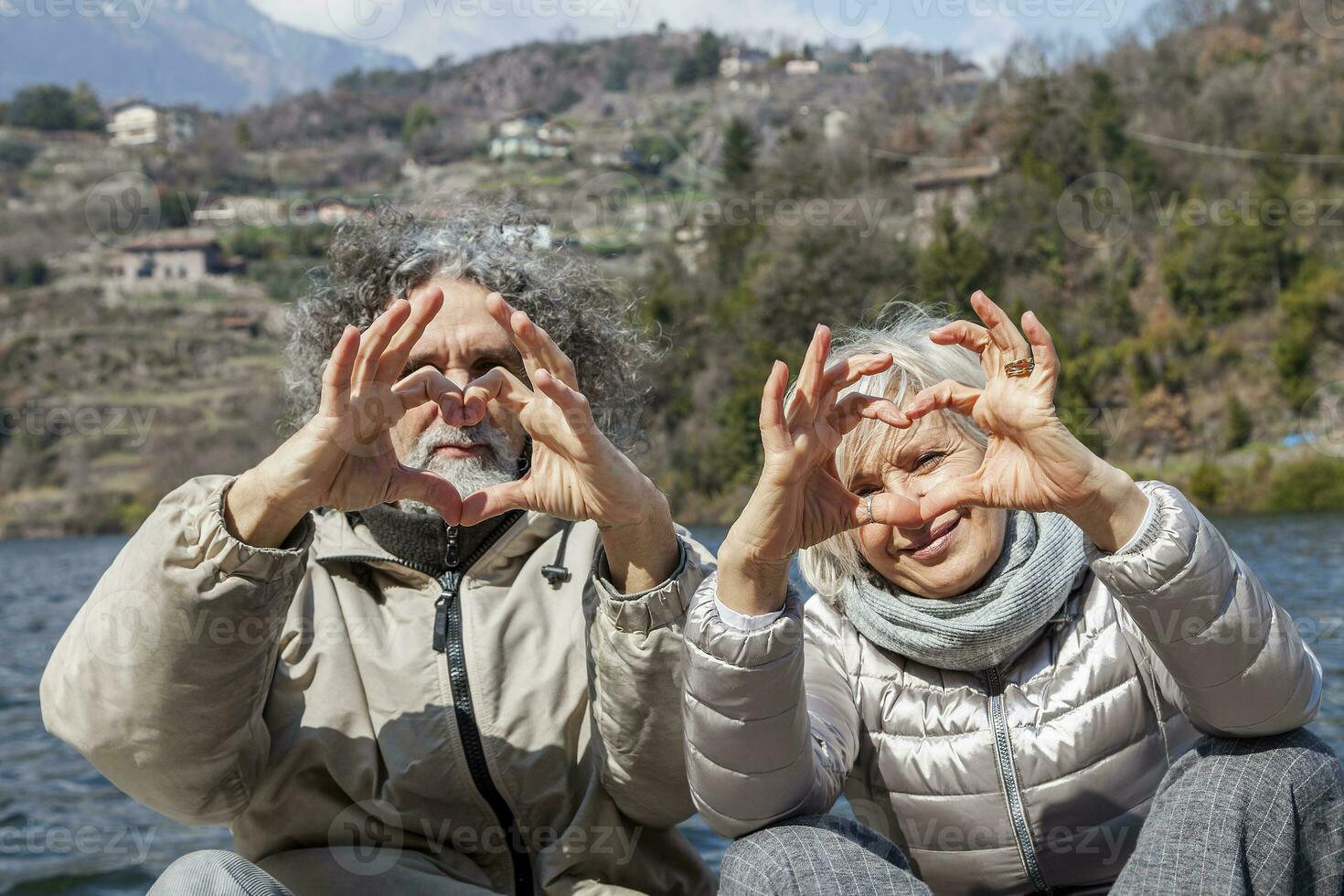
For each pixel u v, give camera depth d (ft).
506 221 7.90
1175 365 126.00
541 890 6.56
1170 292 136.05
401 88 463.83
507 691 6.49
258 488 5.09
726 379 120.78
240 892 4.73
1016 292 138.62
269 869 6.40
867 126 197.57
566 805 6.57
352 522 6.81
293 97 391.65
